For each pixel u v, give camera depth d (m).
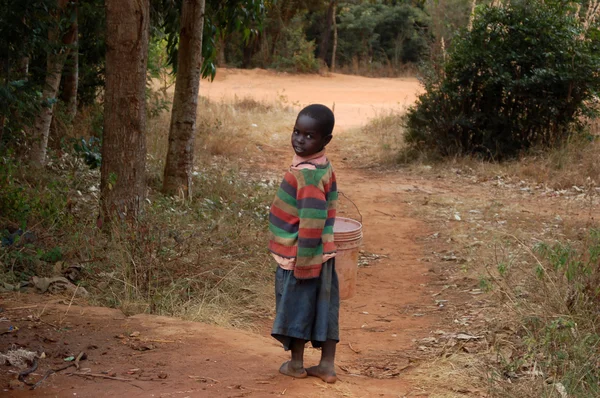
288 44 39.16
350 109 24.94
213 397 3.73
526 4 14.05
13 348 4.25
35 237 6.36
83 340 4.52
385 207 10.65
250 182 11.45
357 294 6.86
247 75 36.47
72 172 9.08
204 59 10.57
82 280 5.92
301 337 3.95
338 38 45.22
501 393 4.23
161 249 6.25
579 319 5.17
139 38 6.71
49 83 8.99
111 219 6.69
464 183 12.61
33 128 8.94
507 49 14.18
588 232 7.65
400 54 44.69
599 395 4.11
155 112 14.71
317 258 3.87
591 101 14.41
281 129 18.53
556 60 13.79
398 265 7.88
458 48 14.53
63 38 9.48
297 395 3.85
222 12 10.63
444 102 14.47
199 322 5.27
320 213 3.82
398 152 15.40
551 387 4.24
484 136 14.09
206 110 18.84
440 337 5.57
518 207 10.42
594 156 12.73
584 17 15.55
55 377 3.92
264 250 7.40
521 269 6.64
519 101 14.05
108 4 6.66
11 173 7.36
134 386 3.84
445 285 7.07
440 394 4.26
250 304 6.17
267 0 11.37
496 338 5.25
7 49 7.54
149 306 5.53
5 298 5.27
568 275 5.43
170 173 9.38
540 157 13.22
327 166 3.94
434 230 9.27
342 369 4.77
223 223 7.96
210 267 6.55
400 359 5.09
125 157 6.82
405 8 44.25
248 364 4.32
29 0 7.32
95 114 12.18
